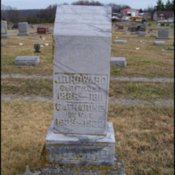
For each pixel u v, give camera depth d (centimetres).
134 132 822
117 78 1443
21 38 3052
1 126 834
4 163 623
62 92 518
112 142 516
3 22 2905
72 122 532
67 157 524
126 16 8281
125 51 2361
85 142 517
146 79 1453
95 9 516
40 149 691
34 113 950
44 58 1902
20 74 1456
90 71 502
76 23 495
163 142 771
